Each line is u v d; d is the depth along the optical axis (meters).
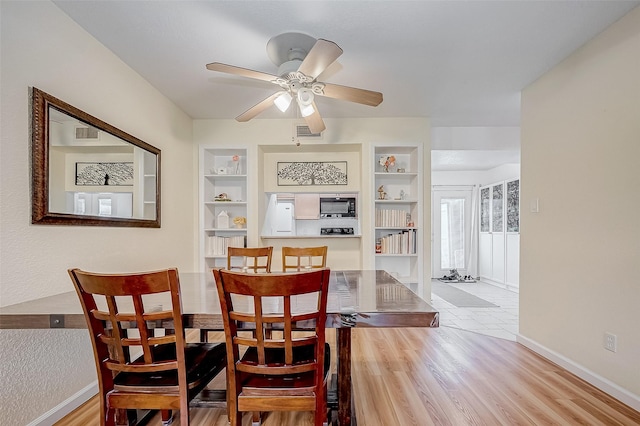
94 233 2.05
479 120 3.90
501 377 2.26
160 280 1.15
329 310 1.34
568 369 2.33
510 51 2.29
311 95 2.11
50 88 1.75
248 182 3.79
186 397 1.24
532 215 2.77
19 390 1.57
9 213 1.51
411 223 3.88
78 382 1.92
